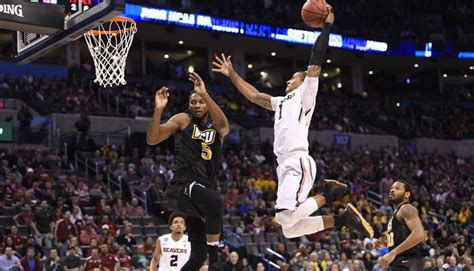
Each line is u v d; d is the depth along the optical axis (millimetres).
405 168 32094
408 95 41625
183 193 6168
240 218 21375
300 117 6391
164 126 6215
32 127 25547
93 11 8094
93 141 24438
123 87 31578
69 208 18328
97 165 22391
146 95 31672
